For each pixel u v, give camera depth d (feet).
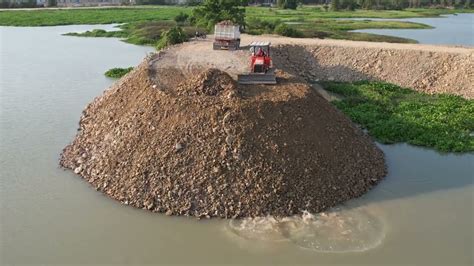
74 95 112.47
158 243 54.34
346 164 67.92
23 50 174.91
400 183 70.38
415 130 91.35
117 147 69.67
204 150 63.41
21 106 103.24
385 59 127.54
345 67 128.88
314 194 61.67
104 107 86.07
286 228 56.85
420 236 56.80
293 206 59.88
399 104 106.11
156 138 66.74
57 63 151.23
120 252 52.90
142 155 65.62
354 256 52.65
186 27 200.34
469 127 93.71
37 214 60.29
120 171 66.08
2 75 132.26
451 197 66.39
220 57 108.58
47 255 52.49
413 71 122.72
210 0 174.40
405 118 97.30
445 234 57.41
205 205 59.47
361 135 78.23
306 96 73.26
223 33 119.44
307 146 65.62
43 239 55.26
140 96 77.25
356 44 139.03
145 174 63.46
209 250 53.06
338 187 64.23
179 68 94.89
